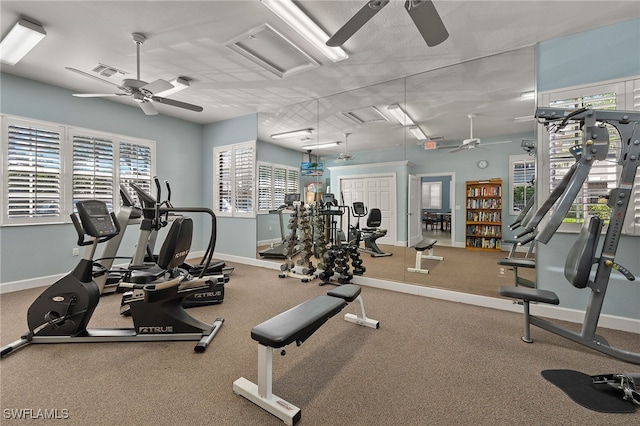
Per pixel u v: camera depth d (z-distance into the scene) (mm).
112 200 4523
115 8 2363
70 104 4074
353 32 1844
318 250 4504
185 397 1646
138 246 2795
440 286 3590
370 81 3771
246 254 5414
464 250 3525
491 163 3322
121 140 4660
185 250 2482
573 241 2750
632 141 1890
